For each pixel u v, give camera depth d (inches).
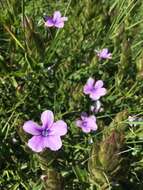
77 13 6.5
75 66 5.9
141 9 7.0
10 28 5.8
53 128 4.0
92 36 6.4
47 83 5.6
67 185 4.7
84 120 5.1
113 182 4.5
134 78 5.8
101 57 5.9
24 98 5.2
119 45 6.2
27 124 4.0
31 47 5.3
